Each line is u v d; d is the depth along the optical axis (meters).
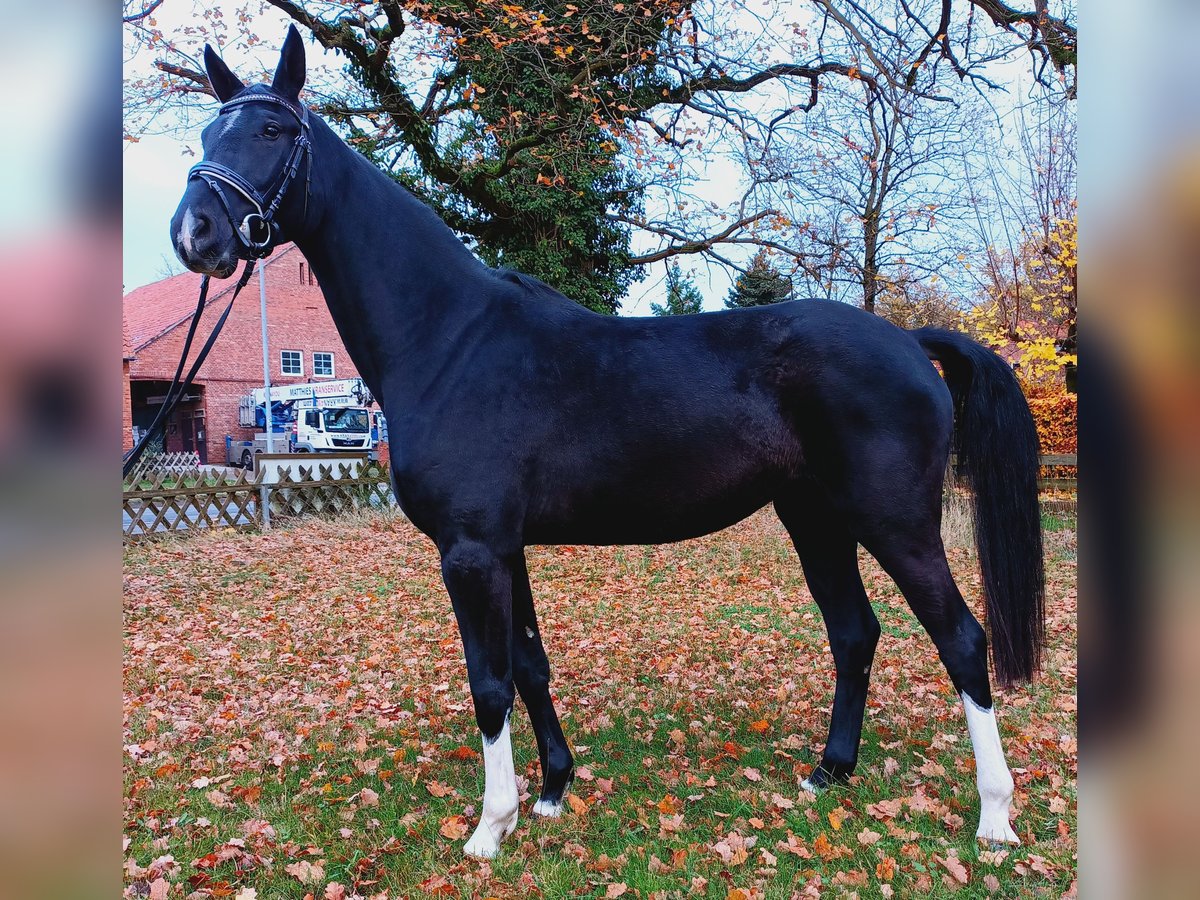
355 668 4.38
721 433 2.31
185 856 2.41
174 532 8.56
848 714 2.72
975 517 2.39
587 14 8.46
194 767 3.08
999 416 2.35
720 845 2.29
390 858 2.36
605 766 2.97
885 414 2.26
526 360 2.37
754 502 2.44
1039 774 2.67
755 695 3.75
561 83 8.97
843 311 2.40
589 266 10.64
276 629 5.19
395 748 3.24
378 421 22.64
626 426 2.31
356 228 2.44
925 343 2.49
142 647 4.82
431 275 2.46
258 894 2.22
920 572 2.27
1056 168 8.79
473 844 2.35
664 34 8.78
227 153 2.23
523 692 2.59
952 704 3.46
